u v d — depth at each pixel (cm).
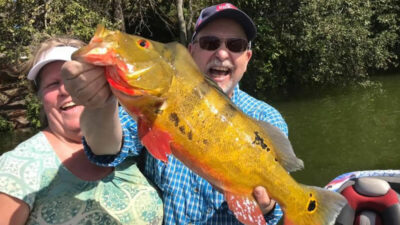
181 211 66
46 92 60
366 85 460
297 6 436
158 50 45
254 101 78
